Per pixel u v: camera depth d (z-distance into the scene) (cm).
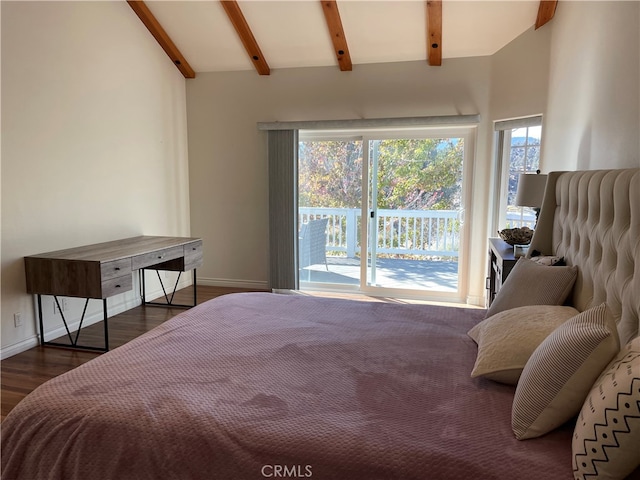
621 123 238
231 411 139
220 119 508
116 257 323
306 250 523
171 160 493
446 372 170
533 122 399
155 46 458
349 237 508
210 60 486
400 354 187
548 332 158
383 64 458
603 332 120
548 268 214
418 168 477
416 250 491
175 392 150
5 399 262
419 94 453
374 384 159
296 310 247
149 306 451
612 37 251
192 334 205
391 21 406
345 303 263
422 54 444
